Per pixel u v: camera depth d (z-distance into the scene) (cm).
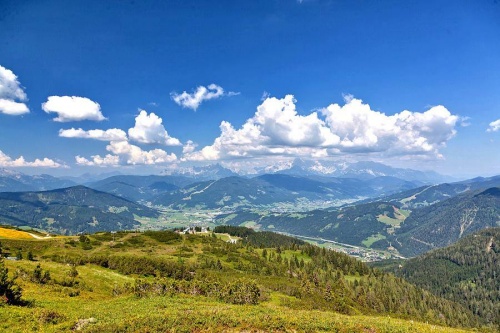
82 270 7850
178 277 10862
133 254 17538
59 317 3522
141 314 3853
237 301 6259
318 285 15588
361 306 15462
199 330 3266
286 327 3531
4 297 3872
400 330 3931
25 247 14875
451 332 4428
